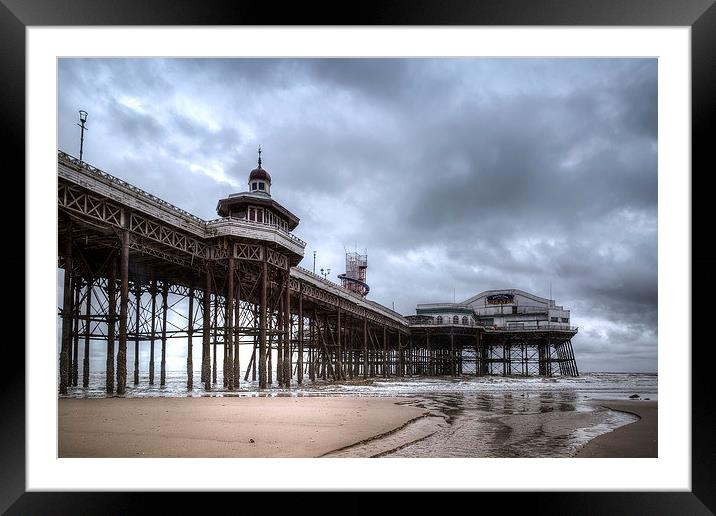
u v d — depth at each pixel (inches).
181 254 1610.5
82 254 1465.3
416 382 2896.2
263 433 606.2
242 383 2229.3
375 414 867.4
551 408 1110.4
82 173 1118.4
